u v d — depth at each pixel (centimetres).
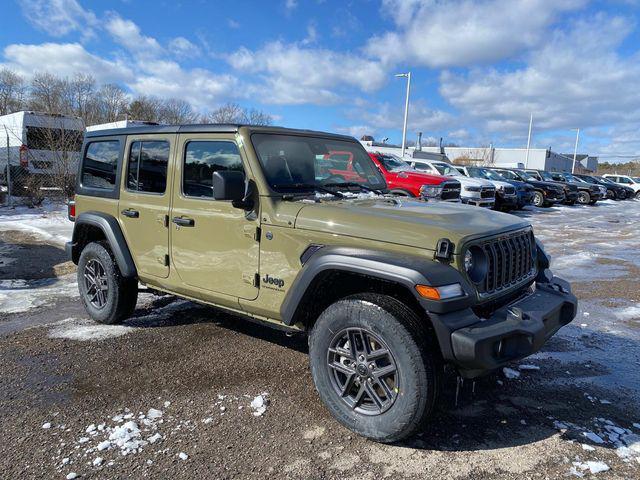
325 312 313
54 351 427
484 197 1578
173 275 413
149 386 365
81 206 503
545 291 358
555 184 2352
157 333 473
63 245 909
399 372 281
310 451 288
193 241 392
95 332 475
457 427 317
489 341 269
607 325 530
